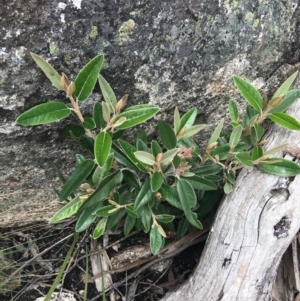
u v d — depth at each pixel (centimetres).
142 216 36
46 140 34
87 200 33
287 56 38
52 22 28
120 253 46
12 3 27
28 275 44
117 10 29
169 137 33
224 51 34
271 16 35
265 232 35
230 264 36
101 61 27
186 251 46
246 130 37
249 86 33
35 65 29
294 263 41
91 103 32
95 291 44
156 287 45
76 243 46
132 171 35
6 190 38
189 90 35
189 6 31
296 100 38
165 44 32
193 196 34
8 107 31
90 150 34
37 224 45
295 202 35
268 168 35
